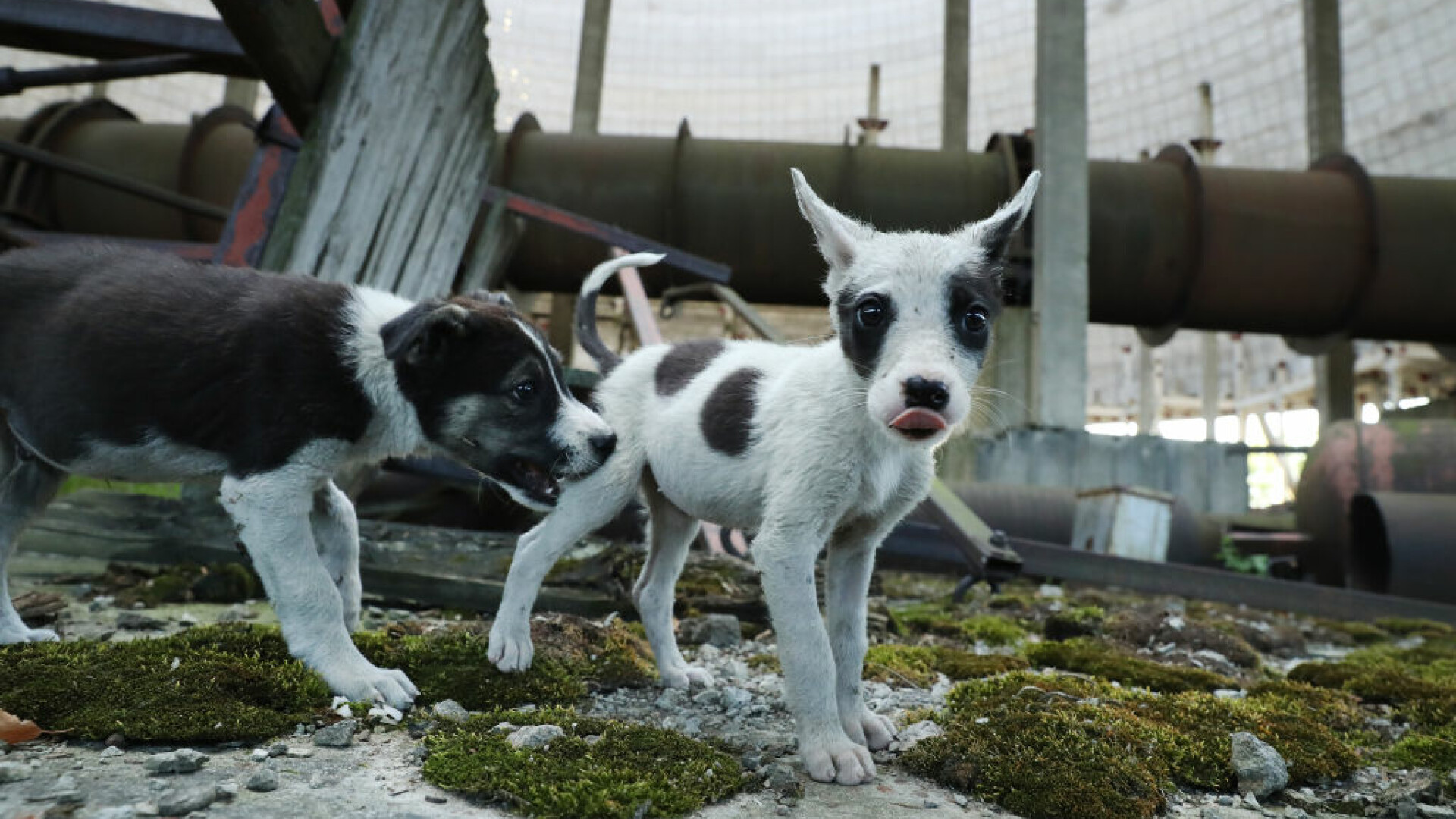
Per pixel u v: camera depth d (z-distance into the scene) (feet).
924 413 2.04
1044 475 9.04
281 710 2.34
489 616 3.67
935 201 9.96
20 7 4.07
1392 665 4.09
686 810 1.98
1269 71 23.88
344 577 2.97
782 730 2.60
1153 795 2.20
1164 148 11.00
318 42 3.83
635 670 2.97
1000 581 5.05
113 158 9.95
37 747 2.04
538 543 2.77
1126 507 6.88
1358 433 7.91
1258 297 10.00
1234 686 3.32
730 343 3.02
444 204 5.02
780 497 2.38
